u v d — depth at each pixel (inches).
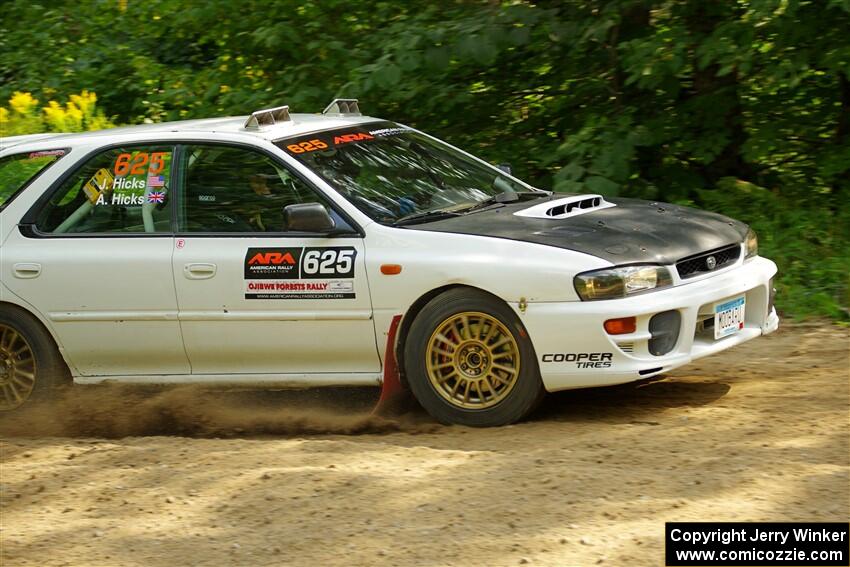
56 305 335.6
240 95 550.9
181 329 324.8
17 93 652.7
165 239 327.3
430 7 513.0
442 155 355.9
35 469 282.4
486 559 208.4
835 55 446.0
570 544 211.6
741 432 274.5
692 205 486.3
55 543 232.8
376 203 317.1
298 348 315.6
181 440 301.1
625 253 290.4
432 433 297.1
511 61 528.7
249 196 324.2
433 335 299.9
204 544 225.9
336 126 347.3
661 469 247.9
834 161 477.1
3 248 343.0
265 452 278.8
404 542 218.8
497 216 316.5
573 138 482.6
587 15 490.0
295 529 229.1
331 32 535.5
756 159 478.0
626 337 283.7
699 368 347.9
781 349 365.1
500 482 245.3
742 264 315.9
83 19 773.3
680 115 491.2
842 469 239.8
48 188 346.3
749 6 435.8
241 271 316.2
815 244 455.5
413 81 517.0
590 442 274.2
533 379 291.7
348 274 306.2
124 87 733.3
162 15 570.9
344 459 269.0
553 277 286.4
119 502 252.5
